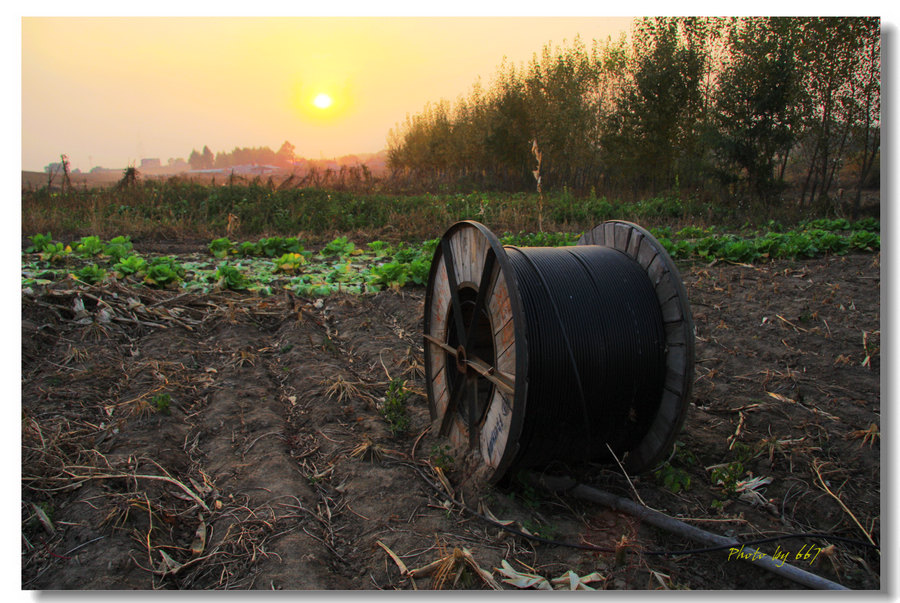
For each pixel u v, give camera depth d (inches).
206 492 166.1
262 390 234.5
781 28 896.9
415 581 132.0
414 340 301.6
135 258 382.6
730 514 163.2
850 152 921.5
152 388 225.8
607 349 160.6
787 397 234.1
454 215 733.3
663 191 1092.5
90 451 180.2
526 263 173.8
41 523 147.5
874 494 171.6
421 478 175.9
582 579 133.6
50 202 702.5
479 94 1585.9
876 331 294.7
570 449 168.1
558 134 1279.5
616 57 1248.2
